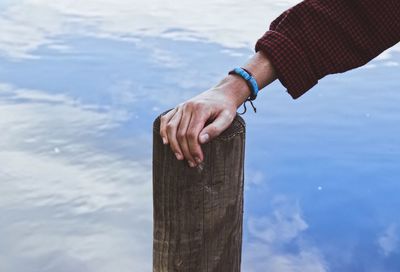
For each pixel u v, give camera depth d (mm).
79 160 5488
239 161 1327
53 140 5781
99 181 5230
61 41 7957
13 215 4805
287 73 1267
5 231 4641
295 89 1283
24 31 8297
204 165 1296
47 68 7199
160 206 1362
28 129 5941
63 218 4789
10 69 7180
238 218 1395
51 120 6117
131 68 7168
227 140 1285
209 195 1324
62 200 4965
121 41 7922
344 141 5898
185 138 1184
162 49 7648
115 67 7207
